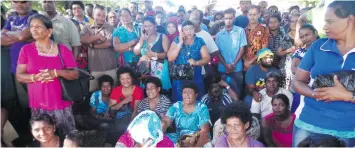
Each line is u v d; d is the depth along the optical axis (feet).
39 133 8.46
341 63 5.64
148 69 12.31
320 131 5.97
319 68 5.86
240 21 15.23
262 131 9.53
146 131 7.37
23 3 9.77
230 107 7.44
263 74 11.47
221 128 9.07
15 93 10.09
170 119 9.89
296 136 6.51
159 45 12.25
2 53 9.78
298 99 10.03
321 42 6.00
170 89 12.41
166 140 7.74
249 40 12.89
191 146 9.37
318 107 6.00
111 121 11.43
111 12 14.96
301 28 10.46
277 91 10.23
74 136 8.23
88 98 12.15
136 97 11.69
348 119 5.76
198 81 11.71
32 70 8.70
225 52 13.01
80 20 14.37
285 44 12.96
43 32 8.46
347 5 5.32
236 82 12.84
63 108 9.25
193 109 9.71
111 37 12.79
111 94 11.91
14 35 9.37
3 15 11.15
